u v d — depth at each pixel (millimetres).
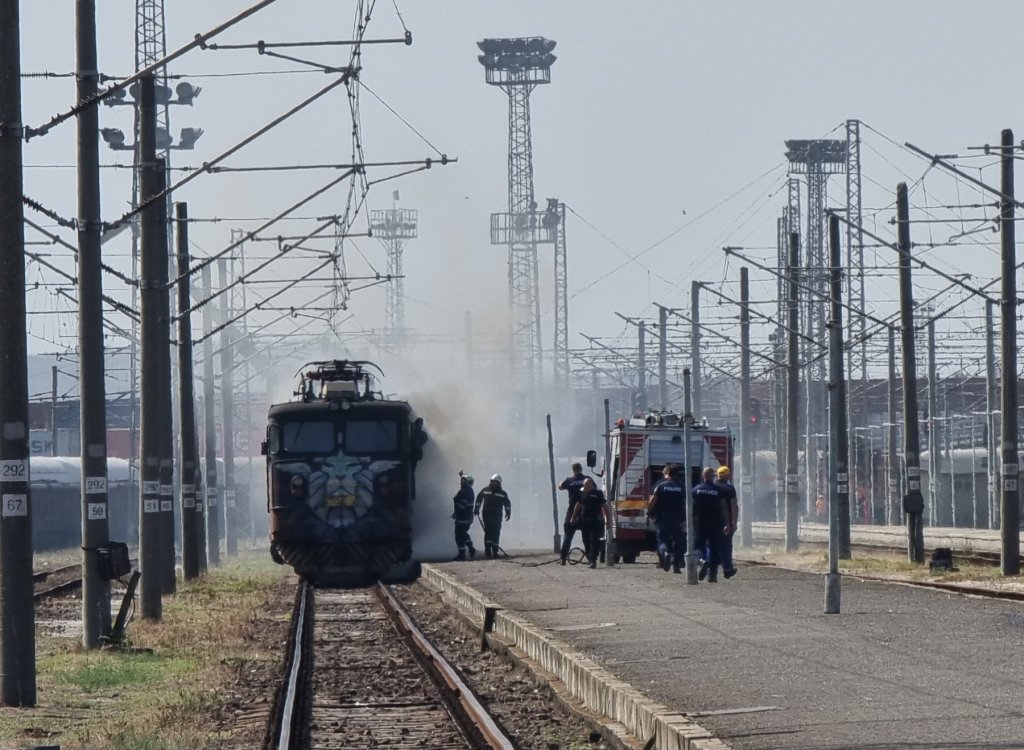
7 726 47875
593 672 49719
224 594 107625
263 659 69062
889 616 66375
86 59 66750
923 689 43875
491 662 67375
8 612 52750
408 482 119250
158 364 85500
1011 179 102375
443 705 53625
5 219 51625
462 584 97188
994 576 101062
